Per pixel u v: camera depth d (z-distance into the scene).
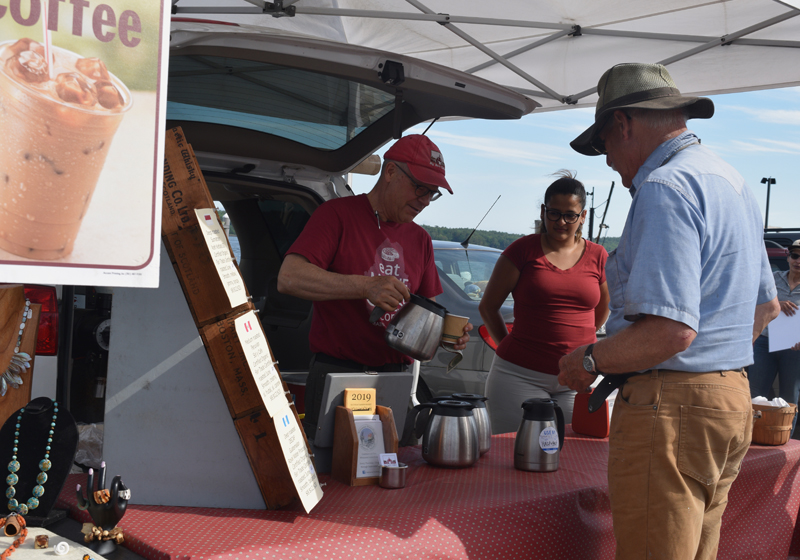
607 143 1.58
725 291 1.37
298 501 1.39
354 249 2.05
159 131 1.01
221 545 1.14
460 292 4.46
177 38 1.95
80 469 1.56
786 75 3.36
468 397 1.96
